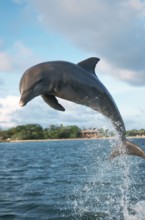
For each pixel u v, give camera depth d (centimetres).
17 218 837
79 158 2769
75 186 1266
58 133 9450
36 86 515
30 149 5138
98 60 625
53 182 1394
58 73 541
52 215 858
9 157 3362
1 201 1031
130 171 1662
